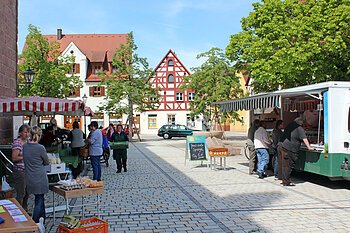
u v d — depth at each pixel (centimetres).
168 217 807
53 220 761
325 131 1099
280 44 1944
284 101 1458
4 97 1386
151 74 3994
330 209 860
